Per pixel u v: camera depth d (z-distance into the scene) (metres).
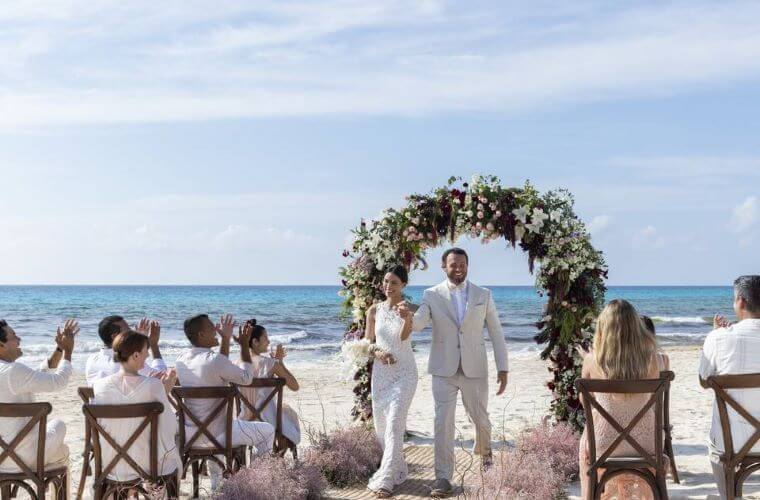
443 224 8.41
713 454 5.08
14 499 6.15
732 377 4.77
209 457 6.14
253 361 7.28
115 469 5.32
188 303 66.25
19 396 5.35
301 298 79.06
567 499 6.13
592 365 4.98
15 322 43.16
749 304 5.03
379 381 6.80
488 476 6.01
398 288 6.83
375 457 7.45
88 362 6.30
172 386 5.62
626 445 4.86
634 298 86.06
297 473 6.21
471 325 6.74
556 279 8.16
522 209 8.08
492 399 12.68
